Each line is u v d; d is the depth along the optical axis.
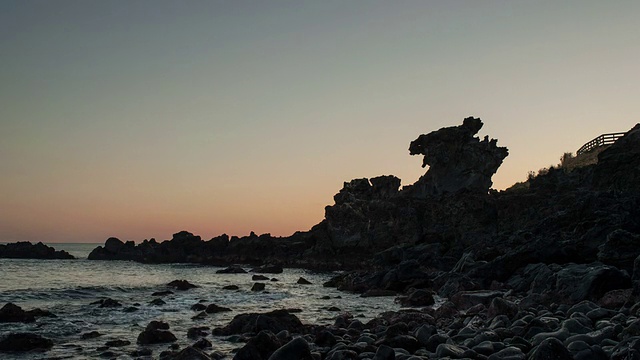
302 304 33.34
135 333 21.34
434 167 78.19
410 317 22.08
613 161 51.16
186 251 106.50
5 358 16.47
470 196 65.69
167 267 85.81
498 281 36.94
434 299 34.78
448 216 67.31
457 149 76.69
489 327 18.34
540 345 10.88
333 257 78.56
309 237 88.81
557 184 60.50
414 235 69.56
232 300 35.06
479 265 39.59
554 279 27.64
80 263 94.62
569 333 13.88
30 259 108.44
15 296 35.03
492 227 61.47
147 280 54.78
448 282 37.56
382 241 74.19
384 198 84.94
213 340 19.75
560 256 35.97
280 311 22.89
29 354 17.09
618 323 14.95
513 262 37.09
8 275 58.78
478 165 75.81
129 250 109.81
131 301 32.84
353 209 78.81
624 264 28.38
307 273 69.94
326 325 23.27
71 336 20.48
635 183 47.91
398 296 36.97
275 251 90.50
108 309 28.39
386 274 44.00
